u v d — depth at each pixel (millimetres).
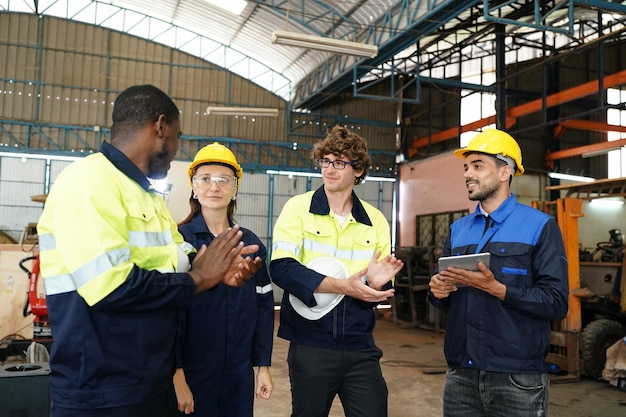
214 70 15828
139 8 14773
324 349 2096
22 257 5508
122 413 1349
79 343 1315
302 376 2107
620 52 14844
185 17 14656
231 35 14930
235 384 2150
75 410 1321
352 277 1915
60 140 14461
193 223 2262
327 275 2137
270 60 15570
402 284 10930
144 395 1387
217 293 2123
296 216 2197
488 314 2080
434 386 5590
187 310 2064
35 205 14203
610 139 14586
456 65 16156
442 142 15414
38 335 3846
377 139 16438
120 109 1482
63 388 1331
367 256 2209
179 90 15539
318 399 2100
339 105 16359
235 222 2479
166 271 1496
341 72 12469
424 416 4531
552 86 14344
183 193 14438
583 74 14664
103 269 1259
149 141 1482
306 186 16328
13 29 14234
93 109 14789
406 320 11055
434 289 2162
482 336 2082
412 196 15211
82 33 14766
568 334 5812
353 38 11781
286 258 2105
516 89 14172
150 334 1401
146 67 15312
